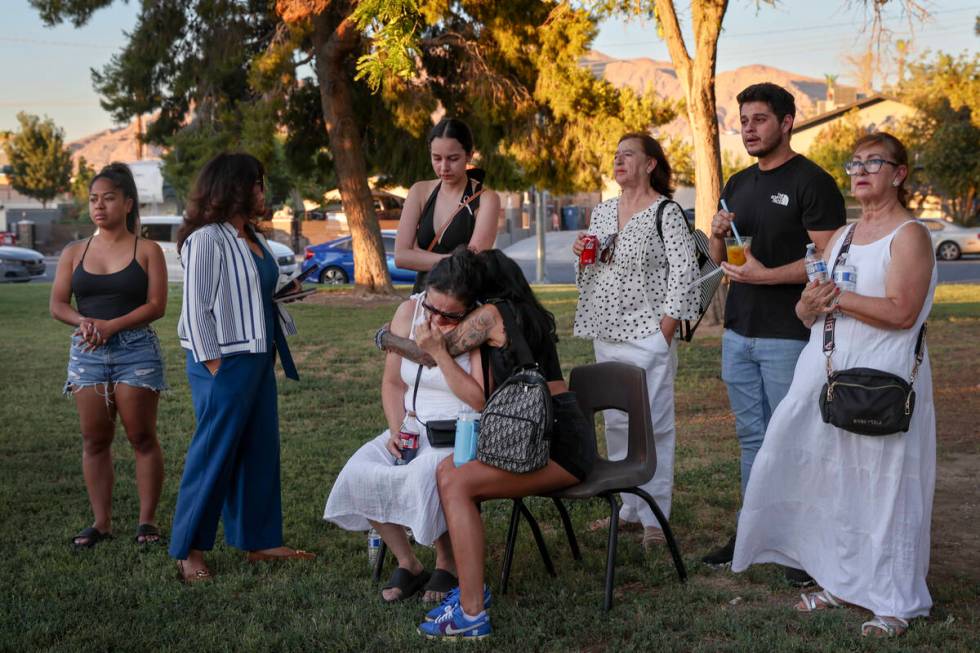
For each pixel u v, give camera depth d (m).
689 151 16.28
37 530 5.27
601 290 5.15
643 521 4.98
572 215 51.56
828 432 3.96
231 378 4.52
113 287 4.98
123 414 5.00
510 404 3.92
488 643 3.75
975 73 39.00
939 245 31.06
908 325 3.76
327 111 18.86
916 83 40.03
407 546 4.36
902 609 3.75
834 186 4.48
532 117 17.64
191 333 4.43
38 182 64.12
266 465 4.75
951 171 38.41
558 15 16.16
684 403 8.70
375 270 19.53
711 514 5.44
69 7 18.17
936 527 5.16
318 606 4.17
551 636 3.80
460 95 19.36
